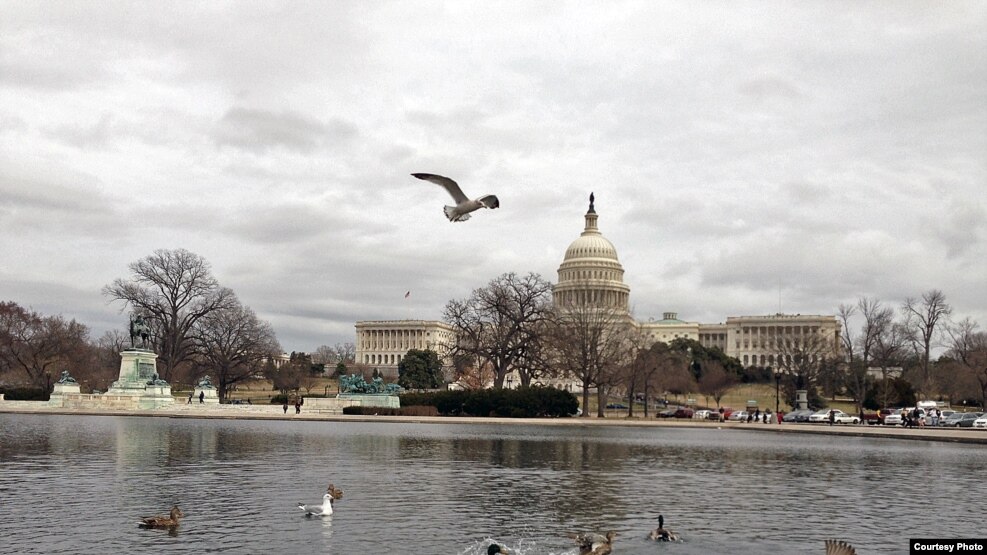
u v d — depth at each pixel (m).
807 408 159.88
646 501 32.97
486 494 33.97
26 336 141.12
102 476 37.78
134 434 64.69
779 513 30.47
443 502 31.67
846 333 155.88
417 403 116.12
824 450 61.78
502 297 129.38
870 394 162.75
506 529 26.64
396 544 24.12
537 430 83.94
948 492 36.56
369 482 37.09
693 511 30.72
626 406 177.00
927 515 30.30
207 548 23.27
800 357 176.25
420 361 193.38
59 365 148.62
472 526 26.97
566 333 131.75
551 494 34.41
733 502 32.97
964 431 87.75
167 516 27.88
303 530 25.91
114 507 29.53
